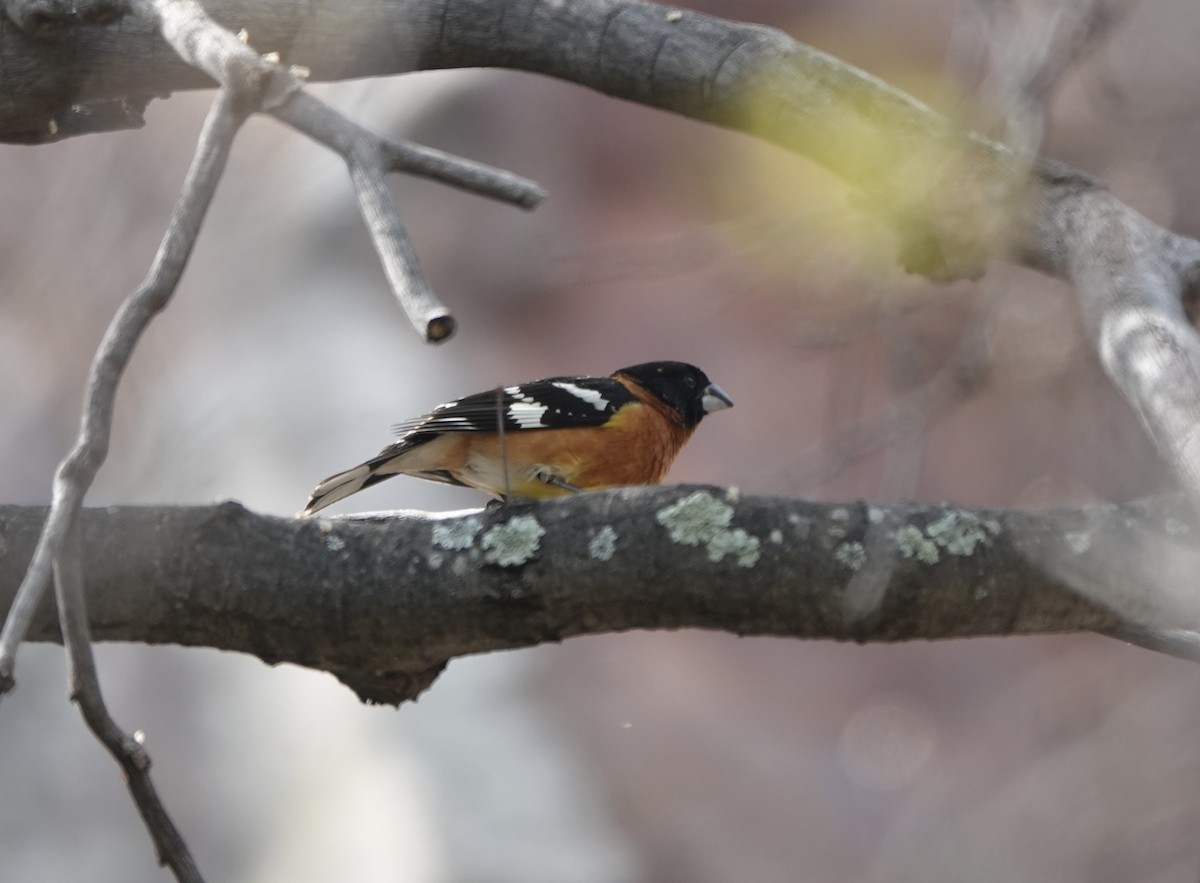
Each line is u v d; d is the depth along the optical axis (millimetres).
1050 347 11508
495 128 19812
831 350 12078
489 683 14844
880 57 21656
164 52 6441
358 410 16016
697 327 20938
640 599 5258
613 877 13453
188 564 5348
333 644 5461
